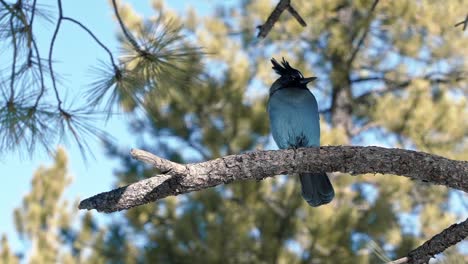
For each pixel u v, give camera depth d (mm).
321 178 6766
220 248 12633
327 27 16609
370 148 5102
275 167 5094
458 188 4988
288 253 12750
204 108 14484
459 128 16188
